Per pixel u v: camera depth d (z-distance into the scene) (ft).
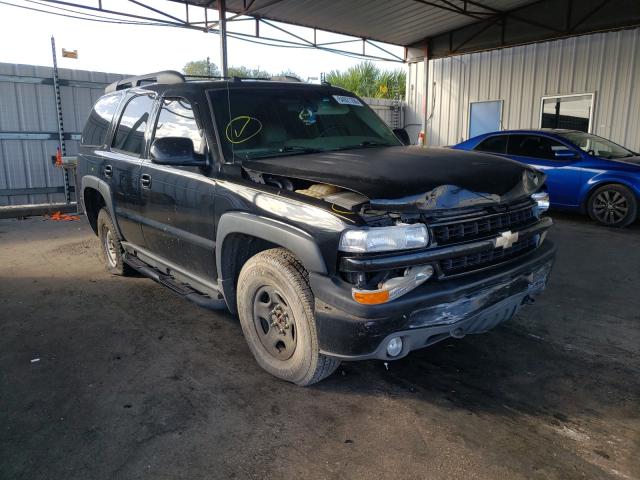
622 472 7.87
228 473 7.98
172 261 13.69
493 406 9.74
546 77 42.32
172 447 8.61
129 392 10.40
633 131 37.93
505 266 9.75
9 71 30.78
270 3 35.50
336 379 10.78
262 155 11.40
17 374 11.24
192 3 36.63
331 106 13.78
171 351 12.26
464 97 48.62
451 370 11.15
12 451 8.58
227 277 11.39
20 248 22.66
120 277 18.10
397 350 8.86
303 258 8.93
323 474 7.92
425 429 9.02
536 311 14.53
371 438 8.78
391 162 10.17
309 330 9.48
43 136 32.35
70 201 33.30
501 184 9.75
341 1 36.70
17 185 31.91
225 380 10.82
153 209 13.67
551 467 7.99
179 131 12.67
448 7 40.06
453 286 8.79
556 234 24.50
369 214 8.48
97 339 13.00
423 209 8.49
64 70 32.48
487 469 7.96
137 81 16.01
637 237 23.57
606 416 9.38
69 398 10.22
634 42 36.91
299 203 9.23
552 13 40.22
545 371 11.09
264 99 12.69
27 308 15.19
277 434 8.92
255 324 10.83
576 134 29.14
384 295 8.23
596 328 13.33
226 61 35.94
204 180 11.46
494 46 44.57
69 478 7.91
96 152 16.94
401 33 46.91
